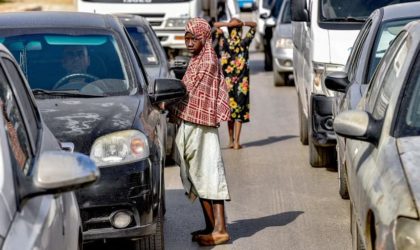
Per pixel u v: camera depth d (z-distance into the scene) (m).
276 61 50.97
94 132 17.42
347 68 23.98
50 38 20.86
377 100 16.58
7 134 10.81
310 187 26.22
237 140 32.66
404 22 22.72
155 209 17.70
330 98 26.59
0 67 12.21
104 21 21.73
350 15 28.22
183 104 19.91
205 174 20.11
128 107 18.59
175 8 49.41
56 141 13.84
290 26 51.22
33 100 14.02
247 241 20.86
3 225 9.49
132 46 21.58
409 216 11.84
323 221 22.48
